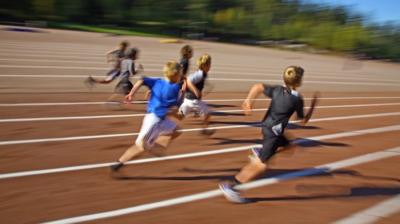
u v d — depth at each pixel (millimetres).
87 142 8680
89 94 14477
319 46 105688
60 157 7605
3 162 7160
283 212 5836
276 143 5828
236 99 16438
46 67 20562
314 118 13711
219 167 7637
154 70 23609
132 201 5902
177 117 7078
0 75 16781
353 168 8164
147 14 95688
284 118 5777
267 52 64938
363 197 6598
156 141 6852
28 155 7602
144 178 6844
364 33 110875
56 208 5531
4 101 12141
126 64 13109
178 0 100438
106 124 10336
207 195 6301
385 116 15453
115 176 6781
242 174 5957
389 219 5805
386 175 7809
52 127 9672
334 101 18906
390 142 10805
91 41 45719
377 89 27312
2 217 5203
